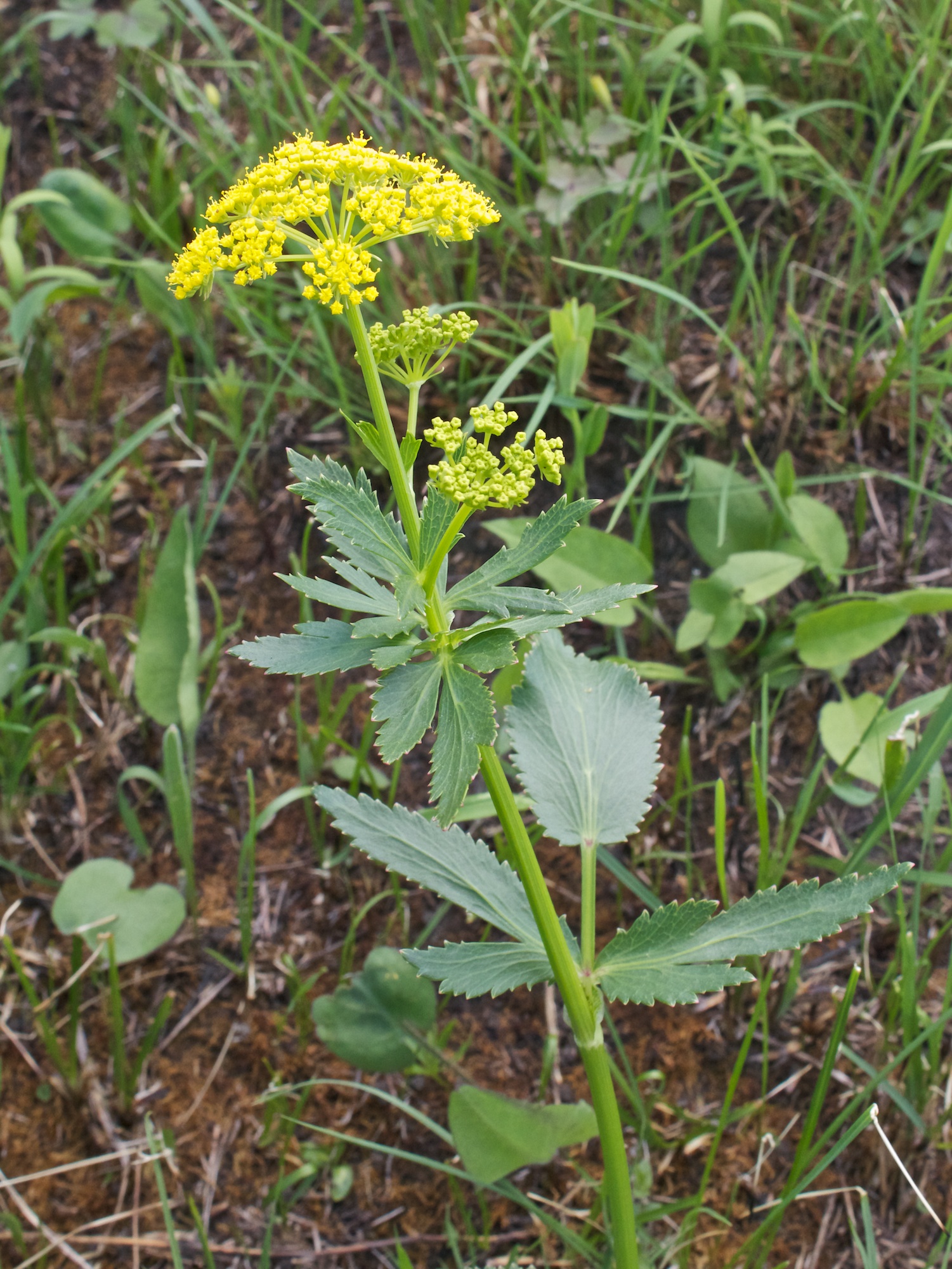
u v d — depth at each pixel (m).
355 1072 0.35
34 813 0.39
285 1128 0.34
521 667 0.34
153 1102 0.35
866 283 0.41
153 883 0.38
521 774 0.30
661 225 0.40
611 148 0.43
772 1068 0.34
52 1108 0.35
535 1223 0.33
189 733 0.37
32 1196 0.34
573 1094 0.34
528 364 0.41
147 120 0.47
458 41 0.45
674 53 0.41
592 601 0.26
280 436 0.42
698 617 0.37
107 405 0.44
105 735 0.39
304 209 0.24
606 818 0.29
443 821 0.25
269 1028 0.36
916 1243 0.32
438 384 0.42
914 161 0.39
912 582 0.39
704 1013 0.35
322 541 0.41
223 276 0.42
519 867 0.27
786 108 0.43
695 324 0.42
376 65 0.47
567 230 0.43
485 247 0.43
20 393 0.41
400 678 0.26
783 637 0.38
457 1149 0.31
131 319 0.45
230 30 0.48
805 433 0.41
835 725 0.35
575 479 0.38
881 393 0.39
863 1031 0.34
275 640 0.26
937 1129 0.33
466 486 0.25
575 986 0.27
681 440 0.41
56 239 0.43
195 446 0.43
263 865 0.38
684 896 0.36
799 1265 0.32
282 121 0.41
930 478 0.40
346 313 0.25
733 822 0.37
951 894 0.35
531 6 0.45
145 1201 0.34
